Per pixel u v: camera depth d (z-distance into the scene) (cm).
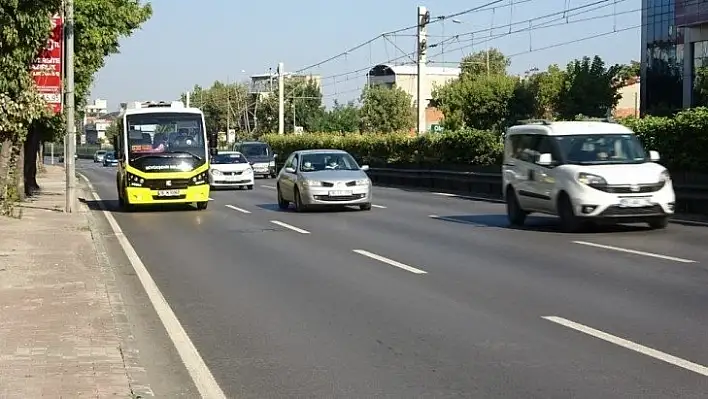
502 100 6219
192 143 2630
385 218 2217
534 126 1941
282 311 1018
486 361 770
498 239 1695
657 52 6456
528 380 706
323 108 9875
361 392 684
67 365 734
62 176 5781
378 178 4406
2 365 732
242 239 1792
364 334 887
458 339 856
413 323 934
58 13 2328
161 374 753
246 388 703
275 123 9600
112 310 986
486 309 1002
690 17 5806
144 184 2567
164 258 1524
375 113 8625
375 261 1419
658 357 769
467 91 6328
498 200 2898
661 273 1234
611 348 805
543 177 1852
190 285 1222
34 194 3478
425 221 2117
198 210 2642
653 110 6038
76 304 1018
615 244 1568
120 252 1627
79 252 1524
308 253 1538
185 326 947
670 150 2288
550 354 789
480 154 3506
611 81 5981
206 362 789
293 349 830
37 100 2219
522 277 1226
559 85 5991
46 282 1184
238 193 3569
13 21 2111
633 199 1705
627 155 1816
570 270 1278
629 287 1125
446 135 3750
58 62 2356
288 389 698
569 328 892
